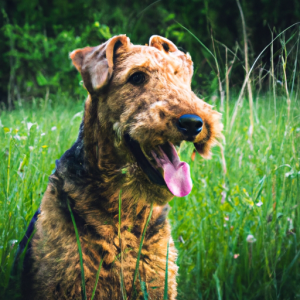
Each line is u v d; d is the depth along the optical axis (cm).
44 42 1335
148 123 197
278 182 301
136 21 391
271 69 285
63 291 211
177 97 205
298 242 291
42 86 1346
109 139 217
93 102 226
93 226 215
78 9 1568
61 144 422
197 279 284
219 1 1012
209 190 340
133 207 220
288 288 284
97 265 212
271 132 333
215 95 404
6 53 1455
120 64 221
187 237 331
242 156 361
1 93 1521
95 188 217
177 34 1189
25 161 329
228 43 836
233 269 278
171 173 203
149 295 221
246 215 310
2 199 278
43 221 223
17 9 1580
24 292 231
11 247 260
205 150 213
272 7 891
